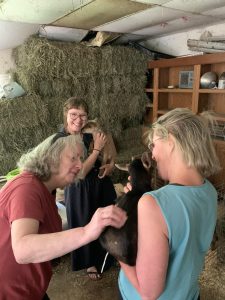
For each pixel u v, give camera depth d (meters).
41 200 0.95
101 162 1.90
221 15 2.90
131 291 0.87
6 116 3.02
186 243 0.68
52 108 3.43
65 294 1.95
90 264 2.00
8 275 0.98
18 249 0.78
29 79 3.18
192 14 2.84
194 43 3.33
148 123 4.38
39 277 1.04
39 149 1.07
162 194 0.69
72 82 3.53
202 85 3.30
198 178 0.75
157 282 0.67
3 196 0.97
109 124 3.95
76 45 3.47
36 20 2.79
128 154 3.96
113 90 3.90
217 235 2.11
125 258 0.74
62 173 1.07
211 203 0.75
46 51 3.18
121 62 3.79
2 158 3.10
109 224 0.71
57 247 0.75
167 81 4.08
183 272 0.72
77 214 1.88
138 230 0.69
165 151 0.76
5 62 3.64
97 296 1.93
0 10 2.41
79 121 1.75
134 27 3.37
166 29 3.56
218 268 2.04
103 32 3.52
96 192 1.88
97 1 2.32
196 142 0.72
